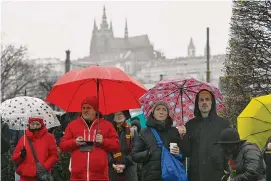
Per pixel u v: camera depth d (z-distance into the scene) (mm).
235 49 19156
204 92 8594
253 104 9383
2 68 62375
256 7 18828
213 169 8258
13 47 65000
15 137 11414
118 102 9156
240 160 7086
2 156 9805
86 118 8156
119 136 9945
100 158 7949
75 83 9055
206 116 8570
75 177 7965
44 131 9141
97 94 8617
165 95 9766
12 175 11891
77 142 7895
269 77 18656
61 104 9117
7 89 67938
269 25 18766
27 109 9969
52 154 9148
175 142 8281
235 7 19250
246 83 18719
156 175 8086
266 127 9164
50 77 84062
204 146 8328
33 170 8898
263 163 7410
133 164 9844
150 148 8172
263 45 18750
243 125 9328
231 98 18844
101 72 8359
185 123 9047
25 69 69375
